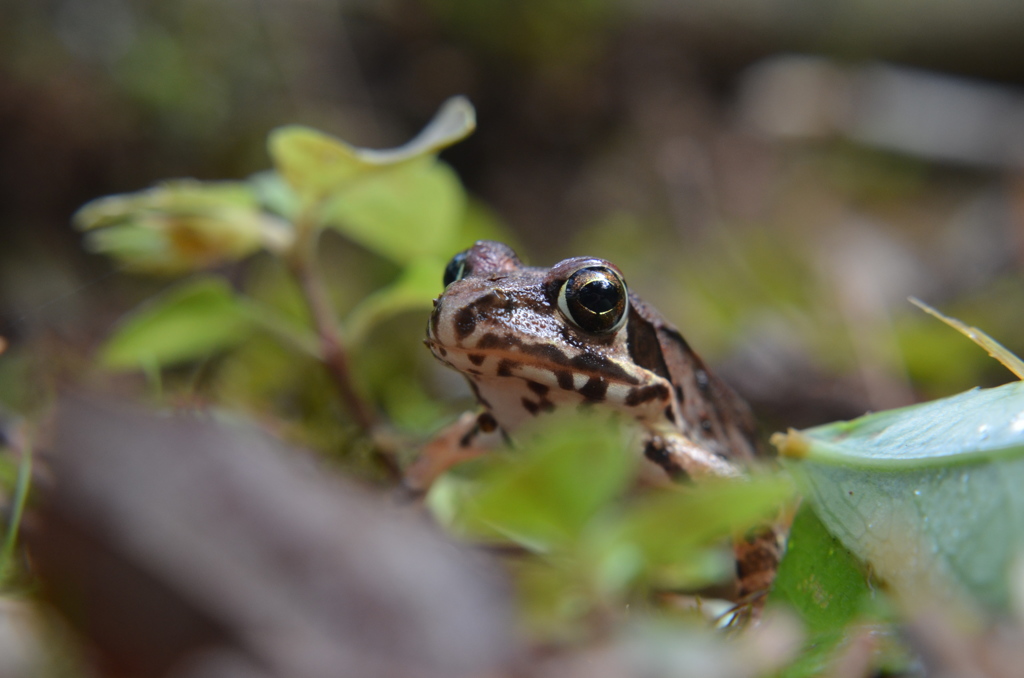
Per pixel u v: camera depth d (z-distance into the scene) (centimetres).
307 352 37
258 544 29
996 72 104
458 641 30
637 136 83
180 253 37
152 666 28
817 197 83
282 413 39
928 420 33
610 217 75
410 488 36
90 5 60
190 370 41
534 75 77
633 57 87
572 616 32
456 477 37
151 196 36
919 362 45
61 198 58
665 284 63
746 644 32
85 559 29
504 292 35
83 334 41
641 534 32
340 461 37
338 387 37
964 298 61
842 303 53
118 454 29
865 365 44
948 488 32
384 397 41
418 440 38
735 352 47
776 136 92
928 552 32
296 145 36
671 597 34
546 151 79
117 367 37
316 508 30
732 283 60
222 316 37
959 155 94
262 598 29
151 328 37
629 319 36
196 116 61
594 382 35
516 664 30
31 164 57
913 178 92
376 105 72
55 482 29
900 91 101
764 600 33
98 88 59
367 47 73
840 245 70
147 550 28
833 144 95
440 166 37
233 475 30
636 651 31
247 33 65
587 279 35
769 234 70
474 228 41
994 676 29
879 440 33
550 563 33
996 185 88
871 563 32
